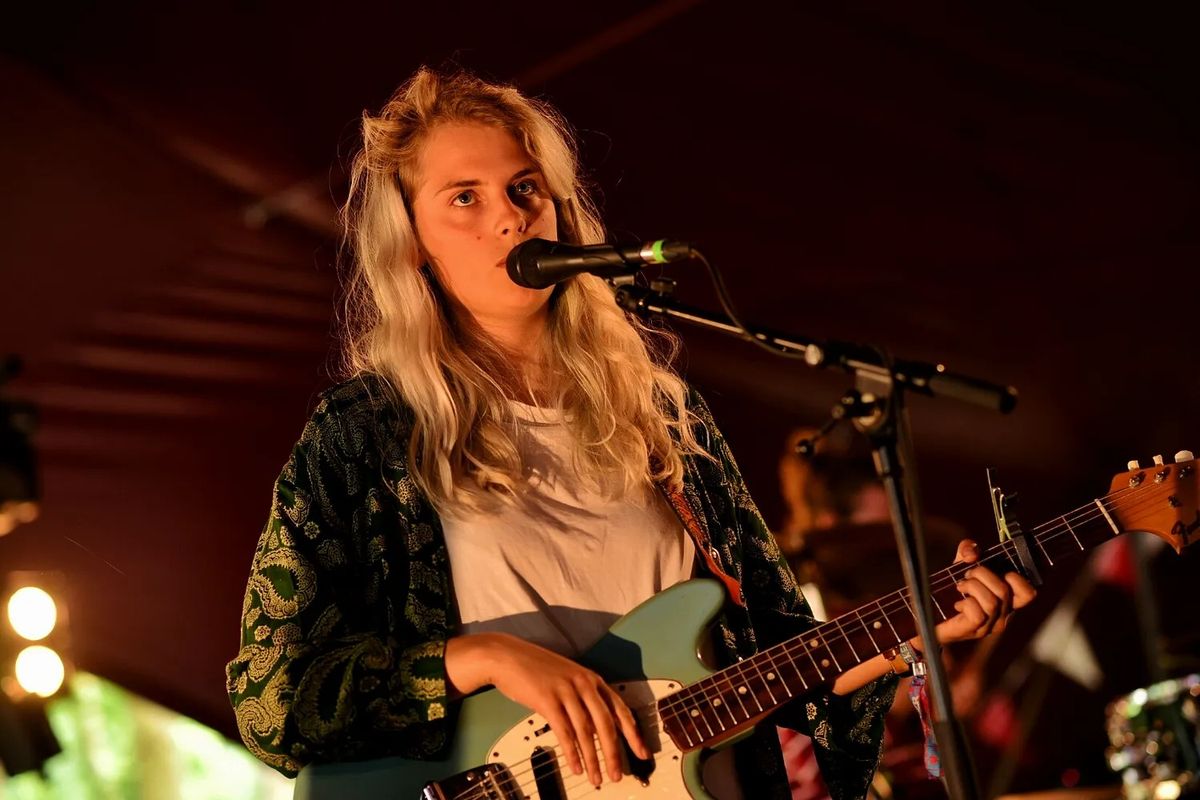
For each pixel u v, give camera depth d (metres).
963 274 7.12
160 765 5.68
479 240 2.77
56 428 5.70
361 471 2.64
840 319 7.22
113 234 5.52
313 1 4.90
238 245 5.72
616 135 5.90
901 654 2.70
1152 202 6.71
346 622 2.56
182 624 5.83
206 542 5.89
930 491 7.72
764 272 6.87
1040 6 5.53
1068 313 7.38
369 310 3.05
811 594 5.23
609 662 2.55
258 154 5.45
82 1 4.75
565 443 2.76
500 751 2.49
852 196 6.48
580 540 2.64
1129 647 7.52
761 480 7.29
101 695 5.65
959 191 6.54
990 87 5.96
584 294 2.91
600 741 2.38
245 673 2.48
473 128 2.86
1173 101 6.08
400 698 2.42
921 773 5.07
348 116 5.39
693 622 2.57
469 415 2.70
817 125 6.02
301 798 2.51
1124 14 5.62
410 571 2.58
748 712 2.55
